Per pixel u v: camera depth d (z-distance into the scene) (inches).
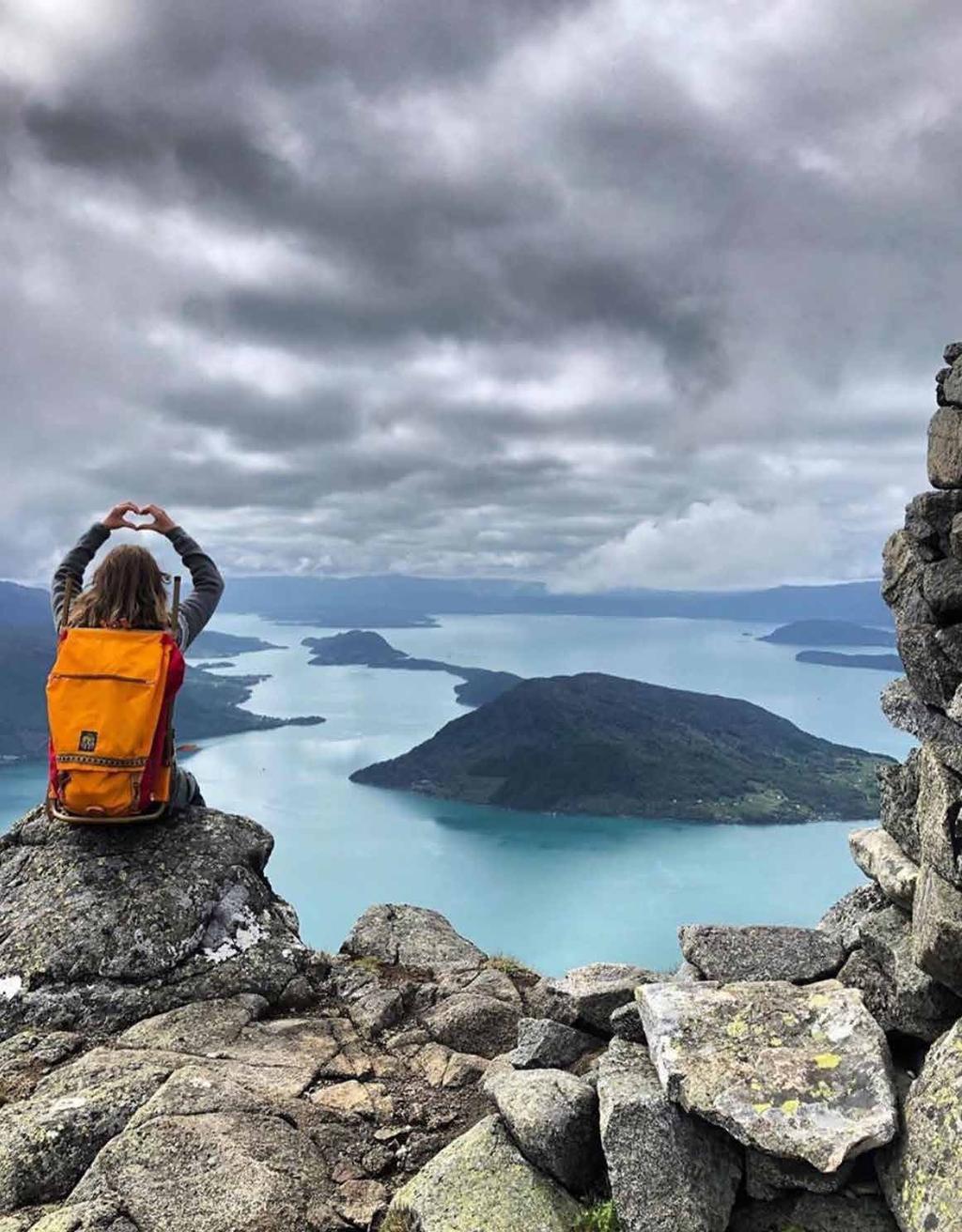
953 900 175.8
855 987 209.2
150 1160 188.5
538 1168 185.9
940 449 215.0
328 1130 210.1
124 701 270.8
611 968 287.4
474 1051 259.4
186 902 283.7
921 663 210.2
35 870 293.3
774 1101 168.6
